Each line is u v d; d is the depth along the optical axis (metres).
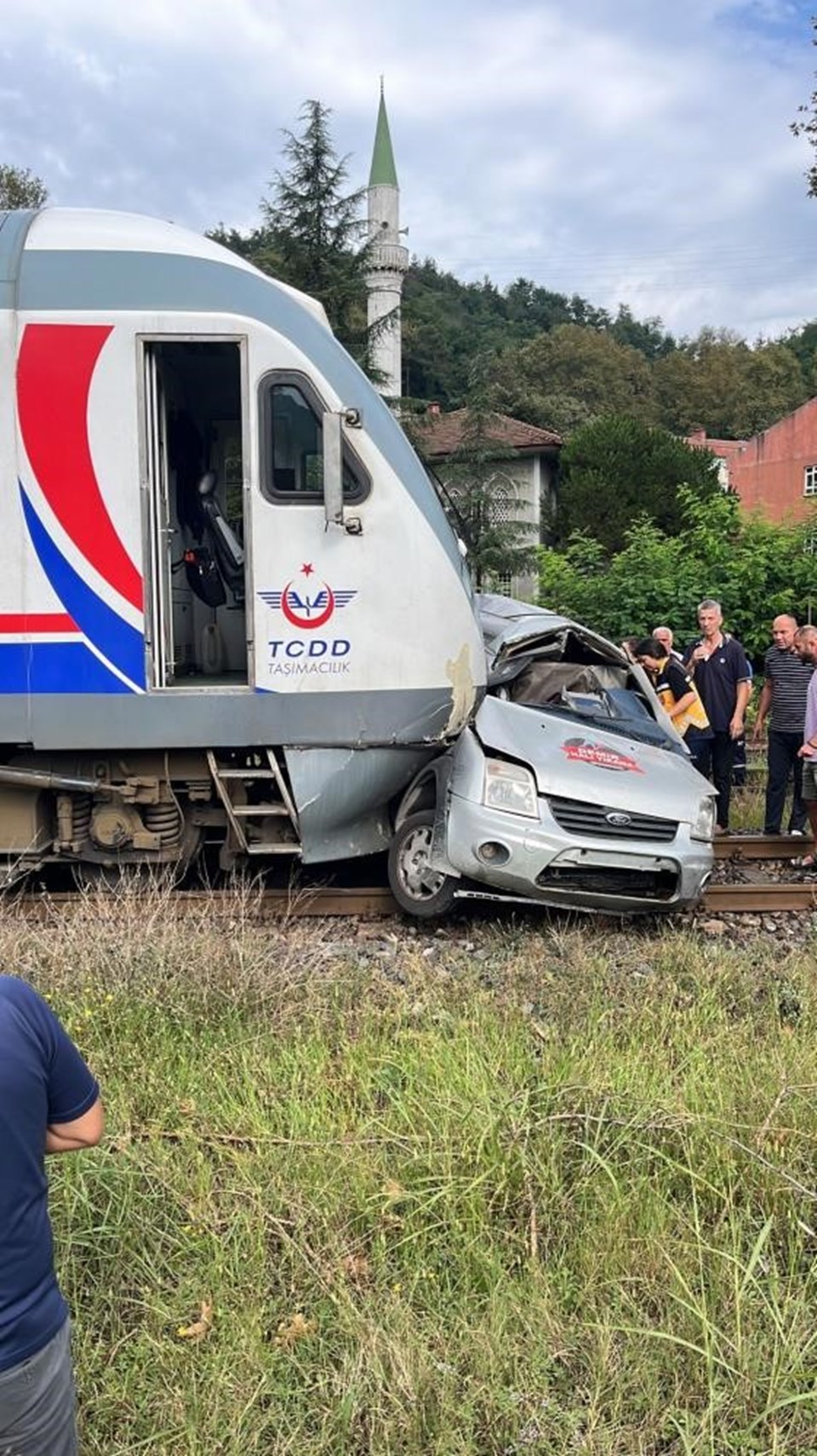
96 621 5.39
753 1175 3.21
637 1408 2.48
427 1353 2.56
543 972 5.14
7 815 5.79
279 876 6.98
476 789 5.81
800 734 8.72
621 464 29.28
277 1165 3.22
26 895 5.99
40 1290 1.75
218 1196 3.10
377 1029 4.29
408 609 5.56
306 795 5.68
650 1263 2.86
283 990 4.51
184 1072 3.80
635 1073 3.74
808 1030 4.46
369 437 5.51
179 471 6.22
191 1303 2.74
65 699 5.41
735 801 10.38
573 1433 2.38
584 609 15.65
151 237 5.45
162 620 5.54
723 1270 2.79
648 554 16.19
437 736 5.68
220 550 6.21
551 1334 2.65
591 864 5.76
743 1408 2.43
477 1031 4.14
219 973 4.50
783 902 6.64
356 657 5.55
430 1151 3.21
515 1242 2.98
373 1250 2.92
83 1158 3.05
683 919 6.38
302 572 5.50
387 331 24.19
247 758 5.73
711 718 8.97
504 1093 3.50
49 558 5.35
